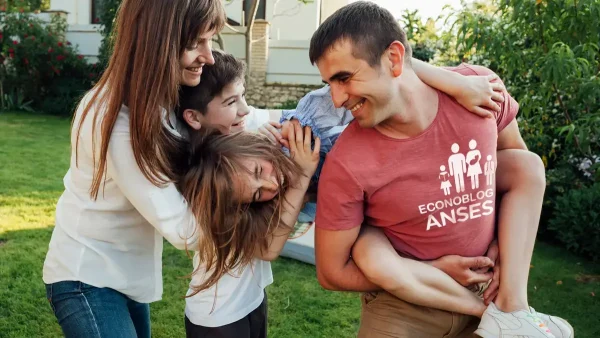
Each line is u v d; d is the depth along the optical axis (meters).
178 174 1.53
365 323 1.71
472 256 1.58
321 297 3.19
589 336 2.90
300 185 1.60
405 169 1.44
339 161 1.45
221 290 1.70
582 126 3.80
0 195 4.93
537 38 3.93
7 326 2.72
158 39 1.33
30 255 3.56
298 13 11.67
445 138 1.46
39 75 11.35
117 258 1.58
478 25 3.97
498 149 1.74
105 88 1.43
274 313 3.00
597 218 3.88
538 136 4.34
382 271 1.48
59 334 2.69
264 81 10.68
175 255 3.75
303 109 1.64
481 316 1.58
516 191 1.66
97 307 1.52
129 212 1.57
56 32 11.46
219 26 1.43
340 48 1.31
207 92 1.61
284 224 1.60
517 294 1.55
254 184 1.52
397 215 1.50
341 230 1.48
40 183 5.46
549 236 4.51
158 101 1.36
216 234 1.52
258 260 1.79
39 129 9.07
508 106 1.62
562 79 3.65
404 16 8.93
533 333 1.47
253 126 1.84
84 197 1.55
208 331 1.70
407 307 1.62
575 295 3.40
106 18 10.64
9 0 11.63
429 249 1.56
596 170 4.05
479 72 1.63
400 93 1.38
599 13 3.53
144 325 1.82
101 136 1.39
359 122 1.40
